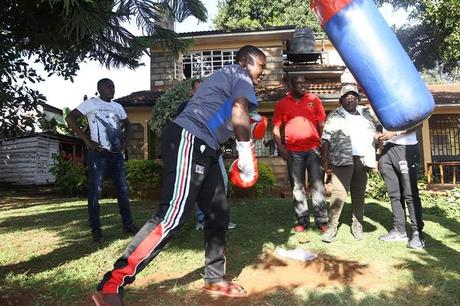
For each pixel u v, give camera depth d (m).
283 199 8.78
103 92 5.12
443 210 7.93
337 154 4.68
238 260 4.03
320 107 5.40
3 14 4.55
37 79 7.61
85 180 12.12
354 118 4.86
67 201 10.23
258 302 3.03
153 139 14.28
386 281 3.39
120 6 4.71
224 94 3.09
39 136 17.64
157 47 5.81
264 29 15.27
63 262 4.11
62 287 3.38
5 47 5.19
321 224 5.29
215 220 3.21
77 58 6.13
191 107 3.10
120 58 6.02
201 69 16.05
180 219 2.90
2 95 7.30
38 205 9.50
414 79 3.14
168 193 2.92
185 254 4.25
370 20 3.13
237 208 7.27
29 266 4.01
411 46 15.34
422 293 3.12
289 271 3.71
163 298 3.13
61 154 13.73
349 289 3.21
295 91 5.37
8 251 4.61
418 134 15.85
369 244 4.60
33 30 4.88
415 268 3.70
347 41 3.15
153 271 3.76
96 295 2.74
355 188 4.86
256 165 3.07
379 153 4.93
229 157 10.89
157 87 16.12
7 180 17.86
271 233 5.12
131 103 13.86
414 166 4.56
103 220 6.36
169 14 4.97
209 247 3.23
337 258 4.06
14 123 8.17
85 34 4.61
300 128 5.29
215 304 3.02
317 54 17.69
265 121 3.48
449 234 5.13
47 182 18.22
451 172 15.59
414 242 4.43
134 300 3.11
